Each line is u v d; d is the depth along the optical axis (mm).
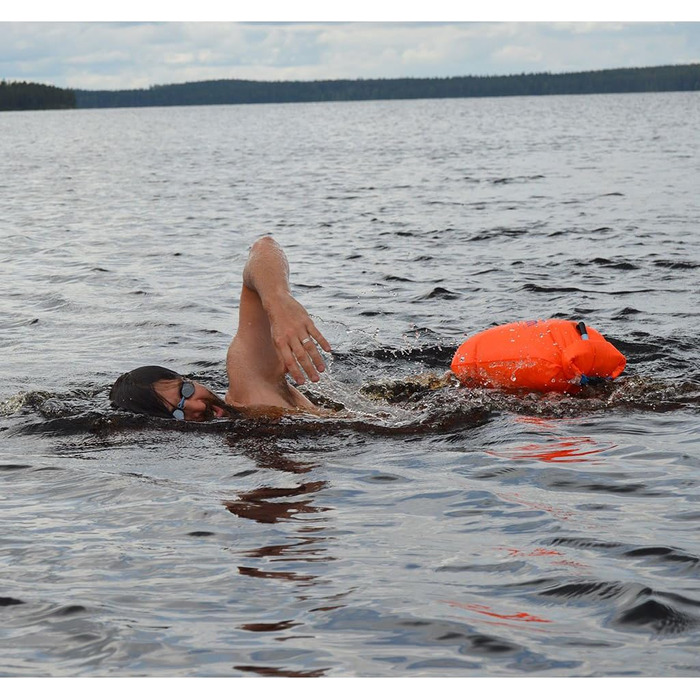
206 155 44969
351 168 33250
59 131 87375
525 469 4457
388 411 5484
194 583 3297
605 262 11477
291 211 19734
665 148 37344
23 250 14109
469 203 20000
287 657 2816
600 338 5648
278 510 4004
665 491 4129
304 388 5938
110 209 20797
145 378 5473
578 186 22844
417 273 11297
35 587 3289
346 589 3223
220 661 2805
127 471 4594
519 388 5648
